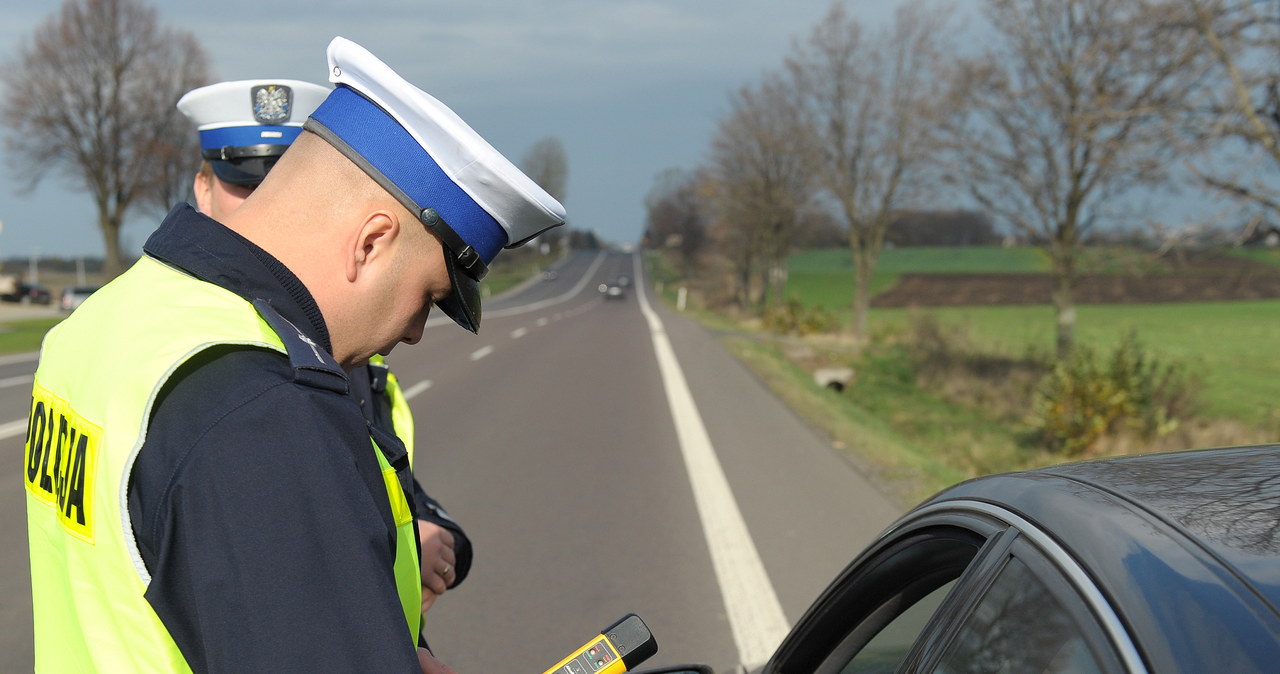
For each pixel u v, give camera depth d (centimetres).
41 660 116
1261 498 108
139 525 99
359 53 119
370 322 126
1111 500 112
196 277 114
